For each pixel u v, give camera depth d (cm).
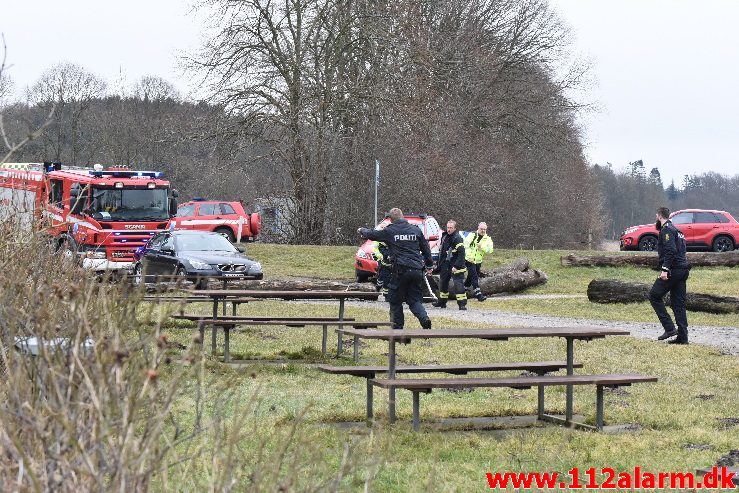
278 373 2228
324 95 7844
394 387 1527
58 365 813
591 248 12888
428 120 8494
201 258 4184
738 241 7488
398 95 7788
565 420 1702
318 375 2212
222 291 2511
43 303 955
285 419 1625
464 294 4275
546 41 9988
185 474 939
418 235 2761
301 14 7769
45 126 1170
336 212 8400
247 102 7706
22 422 759
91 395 728
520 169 10056
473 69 9075
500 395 1994
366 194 8350
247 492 873
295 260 6688
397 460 1349
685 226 7544
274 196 8481
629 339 3058
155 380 794
